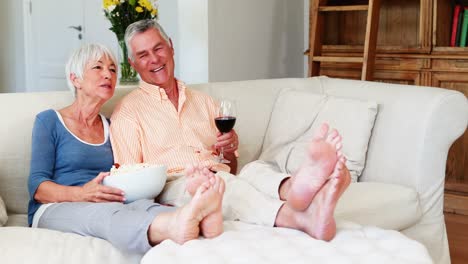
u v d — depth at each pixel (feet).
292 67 17.19
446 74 13.83
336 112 9.50
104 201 7.05
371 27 14.15
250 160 9.81
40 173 7.34
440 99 8.87
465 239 11.91
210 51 14.26
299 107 9.78
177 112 8.55
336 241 6.13
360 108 9.32
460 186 13.75
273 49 16.38
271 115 10.14
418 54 14.12
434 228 9.11
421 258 5.75
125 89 9.00
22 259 5.82
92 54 7.65
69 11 19.69
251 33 15.52
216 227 6.14
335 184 5.98
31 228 6.49
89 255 6.09
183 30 14.53
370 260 5.66
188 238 6.02
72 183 7.48
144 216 6.29
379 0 14.29
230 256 5.69
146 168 7.20
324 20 16.10
